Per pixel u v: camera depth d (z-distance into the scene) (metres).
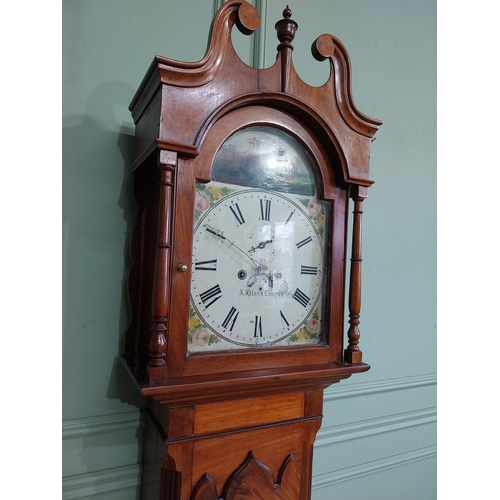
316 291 0.76
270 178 0.72
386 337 1.26
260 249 0.70
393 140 1.29
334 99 0.75
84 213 0.82
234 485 0.71
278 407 0.76
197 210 0.65
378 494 1.25
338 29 1.16
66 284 0.81
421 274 1.34
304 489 0.79
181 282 0.62
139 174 0.83
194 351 0.64
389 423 1.26
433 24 1.39
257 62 1.00
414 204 1.33
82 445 0.82
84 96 0.82
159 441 0.73
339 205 0.78
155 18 0.90
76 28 0.82
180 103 0.61
